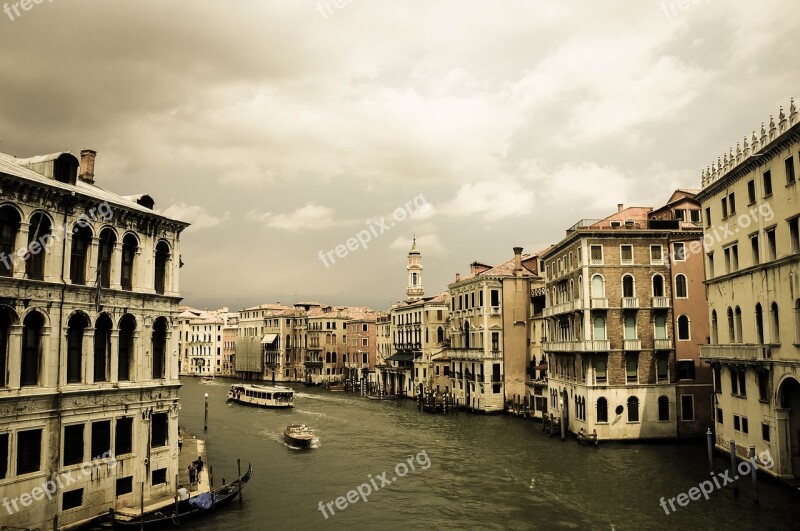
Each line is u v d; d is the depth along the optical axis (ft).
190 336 438.40
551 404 160.76
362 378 287.28
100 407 73.05
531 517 84.69
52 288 68.39
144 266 80.69
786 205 85.56
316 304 368.89
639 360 131.95
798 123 79.77
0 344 64.28
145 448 78.69
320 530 79.82
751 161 94.32
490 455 124.57
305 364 337.93
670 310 133.28
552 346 154.40
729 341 105.70
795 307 83.56
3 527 62.18
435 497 95.35
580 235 134.10
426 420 180.34
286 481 105.19
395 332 277.23
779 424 88.79
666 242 134.92
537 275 196.13
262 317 371.76
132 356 78.43
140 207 81.92
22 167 72.84
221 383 348.79
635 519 81.46
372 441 144.87
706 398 132.05
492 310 191.62
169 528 75.46
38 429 66.39
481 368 192.24
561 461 115.85
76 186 76.38
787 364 85.25
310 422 178.40
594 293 132.36
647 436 130.31
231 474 107.96
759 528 75.25
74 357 71.72
